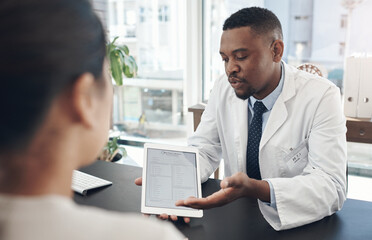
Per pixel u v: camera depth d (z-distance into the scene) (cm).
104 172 149
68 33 31
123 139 373
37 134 31
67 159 33
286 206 111
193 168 121
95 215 32
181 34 327
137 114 366
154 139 367
